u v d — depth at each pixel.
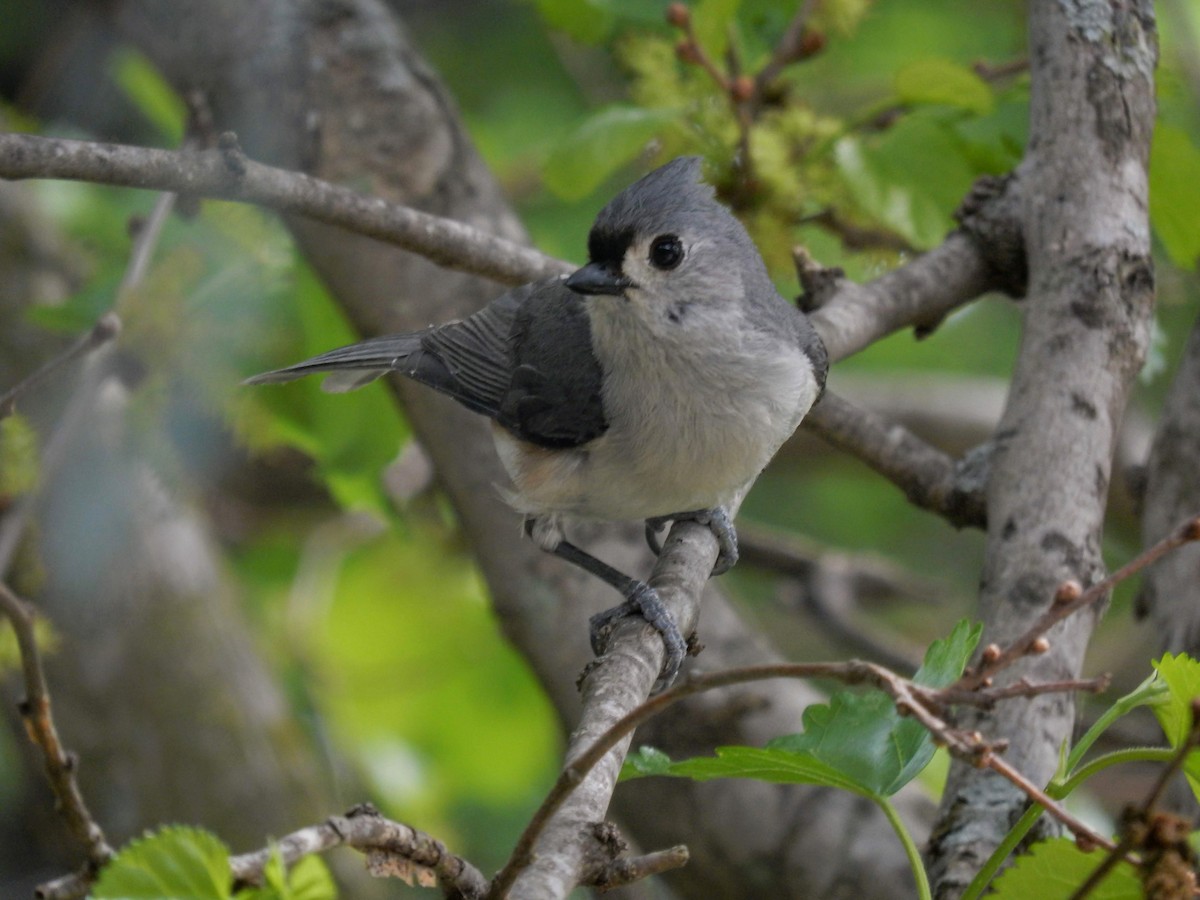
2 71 15.59
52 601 11.75
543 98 14.98
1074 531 7.18
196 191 6.84
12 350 12.13
